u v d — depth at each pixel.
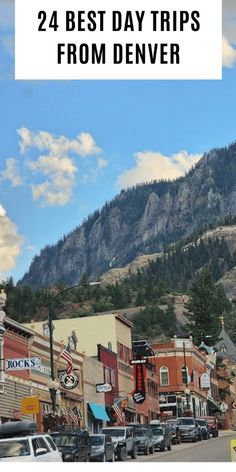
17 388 52.22
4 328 50.09
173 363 105.62
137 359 87.00
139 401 82.19
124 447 46.75
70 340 66.94
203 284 181.38
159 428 55.94
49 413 52.56
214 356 132.62
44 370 58.03
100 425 70.94
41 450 25.22
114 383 78.12
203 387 112.50
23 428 28.17
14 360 46.44
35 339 56.44
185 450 55.00
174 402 104.25
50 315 48.25
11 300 175.12
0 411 48.81
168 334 196.62
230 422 134.38
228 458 43.59
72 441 36.75
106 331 81.56
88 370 68.88
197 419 71.31
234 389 144.62
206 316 178.00
